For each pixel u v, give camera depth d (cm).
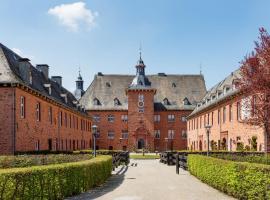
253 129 3612
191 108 9100
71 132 5522
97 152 4488
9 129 3016
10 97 3027
